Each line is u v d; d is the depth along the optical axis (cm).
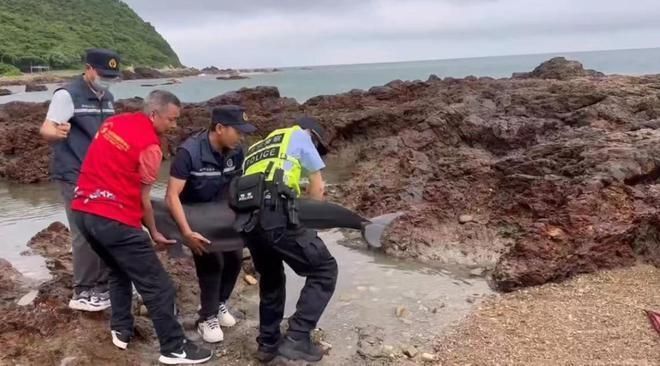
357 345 535
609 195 727
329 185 1196
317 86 5406
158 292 475
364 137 1639
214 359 513
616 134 978
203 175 497
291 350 495
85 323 548
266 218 462
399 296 644
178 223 490
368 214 927
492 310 593
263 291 497
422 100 1728
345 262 756
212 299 534
